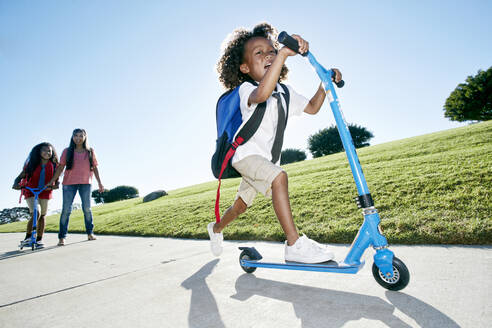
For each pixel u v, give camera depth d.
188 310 1.49
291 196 4.96
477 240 2.00
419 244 2.17
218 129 1.97
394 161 7.21
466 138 8.81
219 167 1.95
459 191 3.24
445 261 1.73
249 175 1.79
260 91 1.56
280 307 1.40
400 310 1.22
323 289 1.56
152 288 1.90
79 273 2.52
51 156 4.64
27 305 1.82
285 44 1.52
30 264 3.13
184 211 6.02
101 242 4.29
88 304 1.74
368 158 9.32
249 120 1.74
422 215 2.61
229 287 1.77
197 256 2.68
